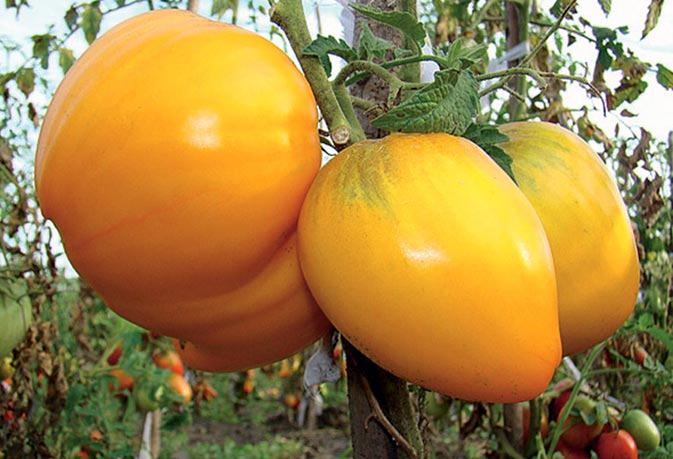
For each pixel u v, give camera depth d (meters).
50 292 0.85
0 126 0.89
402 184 0.33
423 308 0.31
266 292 0.37
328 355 0.43
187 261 0.34
